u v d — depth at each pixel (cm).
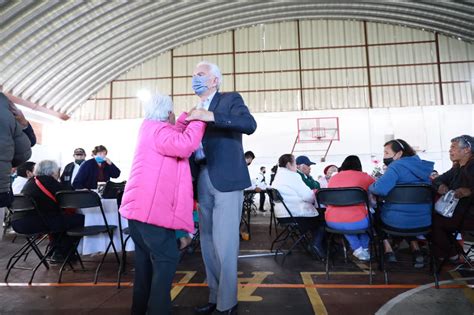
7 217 471
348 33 1059
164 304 141
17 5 675
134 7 848
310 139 1030
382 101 1030
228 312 157
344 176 254
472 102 997
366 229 232
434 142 978
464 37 987
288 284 223
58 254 292
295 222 288
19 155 164
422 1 902
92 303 192
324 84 1055
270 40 1080
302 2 929
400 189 219
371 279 222
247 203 421
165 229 147
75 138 1085
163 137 145
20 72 819
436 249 238
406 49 1034
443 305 179
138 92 1098
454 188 251
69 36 829
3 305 191
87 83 1033
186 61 1095
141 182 145
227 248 159
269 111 1062
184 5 896
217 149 163
